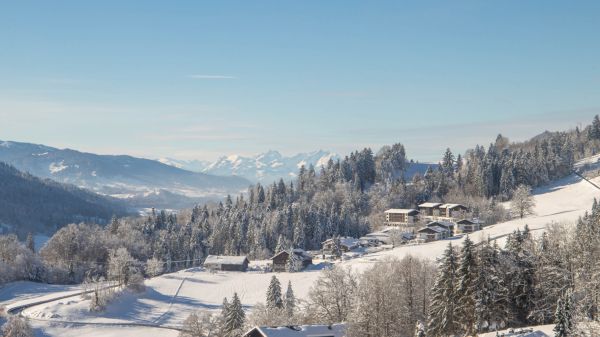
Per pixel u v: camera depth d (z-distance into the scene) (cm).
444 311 8044
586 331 6788
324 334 7850
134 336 12744
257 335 7612
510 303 8425
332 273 10325
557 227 10550
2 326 12750
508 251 8875
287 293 12256
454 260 8231
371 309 8381
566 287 8312
